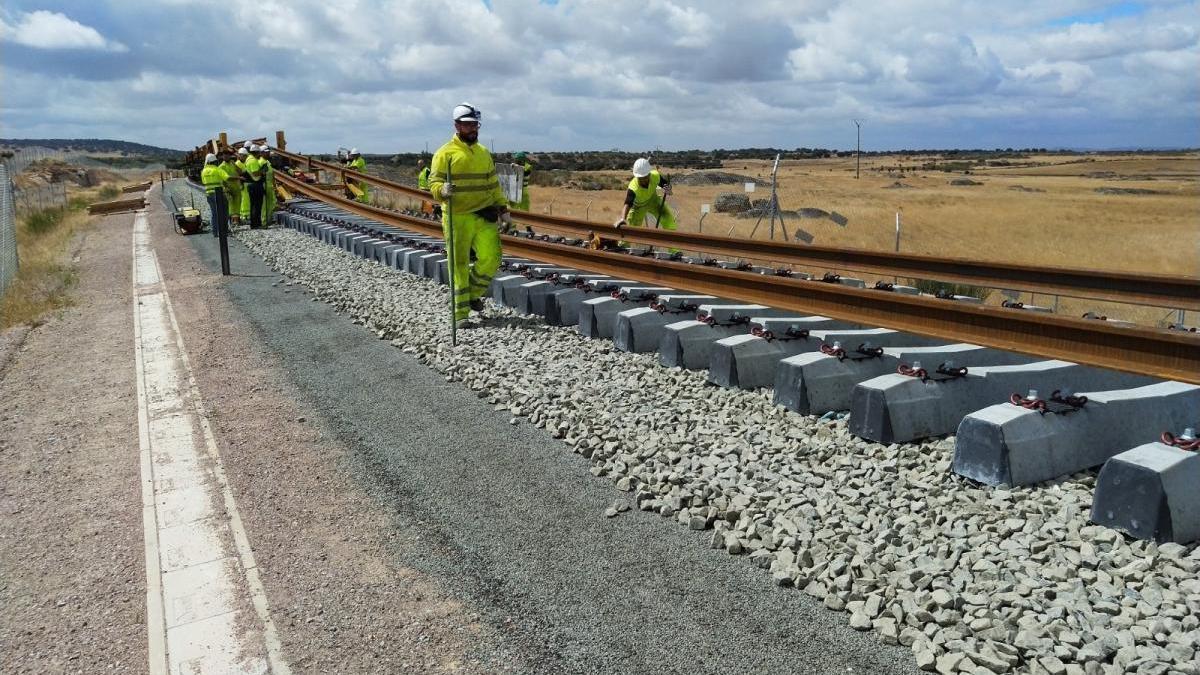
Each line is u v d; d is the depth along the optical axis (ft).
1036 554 11.66
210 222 80.02
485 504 14.90
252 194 70.13
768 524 13.24
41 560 13.96
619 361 22.77
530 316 29.66
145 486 16.61
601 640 10.79
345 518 14.66
